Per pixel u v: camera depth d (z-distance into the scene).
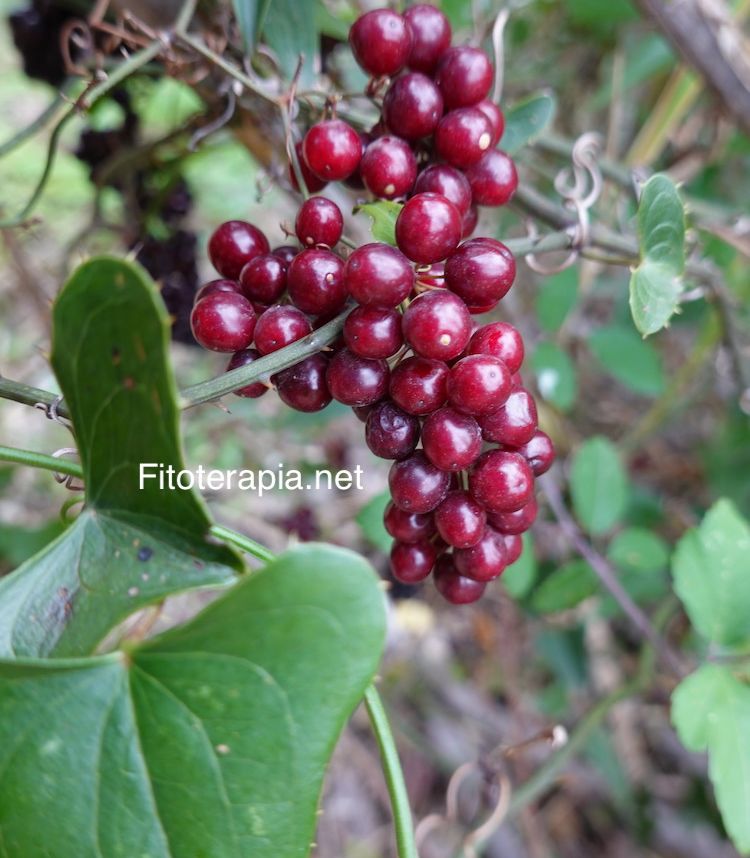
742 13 0.20
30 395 0.09
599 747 0.24
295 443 0.25
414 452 0.09
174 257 0.16
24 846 0.08
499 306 0.22
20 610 0.08
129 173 0.17
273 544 0.21
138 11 0.14
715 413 0.29
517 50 0.25
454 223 0.08
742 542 0.14
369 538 0.14
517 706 0.25
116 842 0.08
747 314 0.22
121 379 0.07
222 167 0.29
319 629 0.07
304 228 0.09
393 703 0.26
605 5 0.22
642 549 0.17
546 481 0.18
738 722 0.13
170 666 0.08
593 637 0.25
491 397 0.08
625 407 0.30
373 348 0.08
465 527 0.09
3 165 0.27
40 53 0.17
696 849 0.24
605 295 0.27
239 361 0.09
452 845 0.24
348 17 0.18
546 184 0.24
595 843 0.25
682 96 0.21
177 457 0.07
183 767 0.08
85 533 0.08
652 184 0.10
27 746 0.08
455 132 0.10
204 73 0.13
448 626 0.28
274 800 0.08
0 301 0.24
